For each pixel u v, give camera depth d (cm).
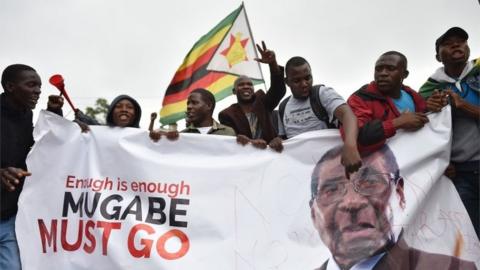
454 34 599
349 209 564
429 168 567
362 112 580
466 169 590
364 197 564
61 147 594
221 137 588
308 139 580
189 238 566
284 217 569
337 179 570
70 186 586
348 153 543
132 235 567
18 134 602
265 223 568
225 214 571
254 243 564
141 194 579
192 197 575
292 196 572
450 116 568
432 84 621
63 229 578
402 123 562
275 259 560
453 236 561
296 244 562
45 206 584
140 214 573
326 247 560
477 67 602
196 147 589
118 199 579
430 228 562
